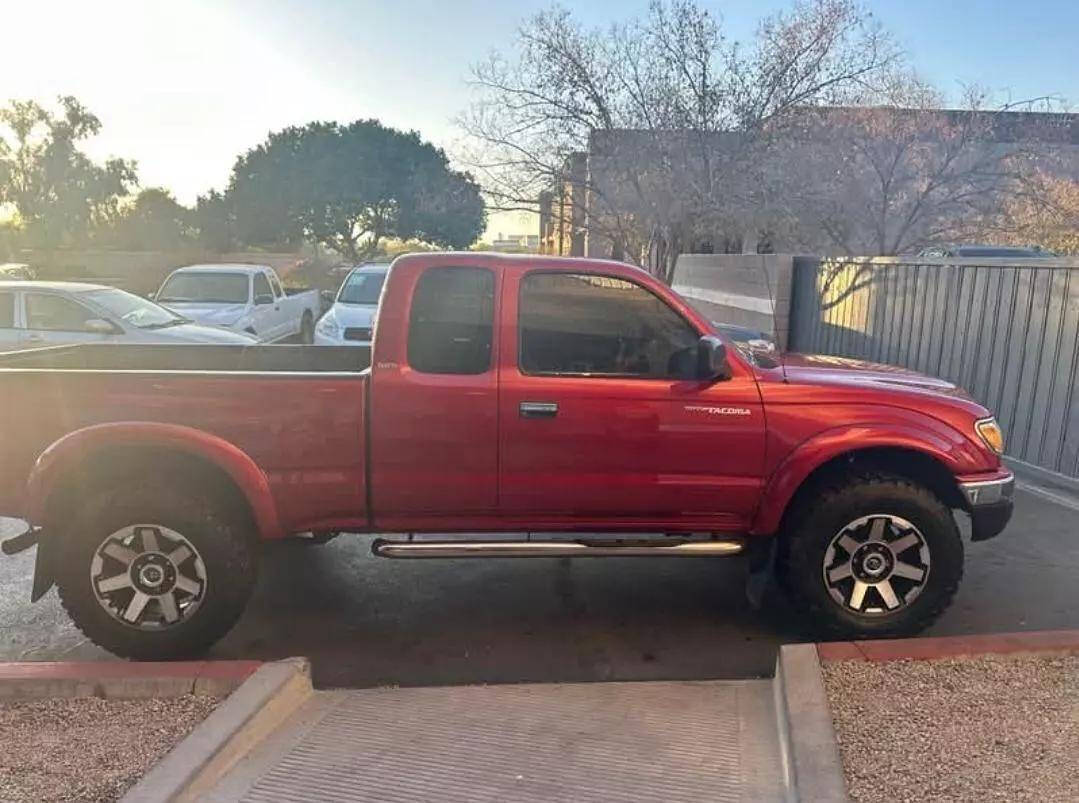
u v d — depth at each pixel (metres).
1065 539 5.70
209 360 5.71
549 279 4.07
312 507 4.05
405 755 3.12
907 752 3.00
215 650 4.20
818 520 4.04
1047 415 7.10
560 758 3.11
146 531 3.85
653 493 4.11
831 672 3.57
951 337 8.50
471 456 4.02
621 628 4.49
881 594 4.11
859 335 10.57
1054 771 2.88
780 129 12.93
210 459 3.90
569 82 13.10
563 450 4.04
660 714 3.45
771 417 4.06
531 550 4.15
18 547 4.00
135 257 42.12
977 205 13.80
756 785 2.93
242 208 49.38
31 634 4.36
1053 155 14.32
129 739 3.14
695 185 12.70
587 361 4.07
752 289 14.09
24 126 46.81
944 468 4.15
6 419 3.90
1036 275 7.21
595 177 13.52
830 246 14.85
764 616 4.65
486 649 4.23
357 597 4.89
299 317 16.75
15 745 3.10
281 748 3.16
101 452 3.93
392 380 3.96
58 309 9.58
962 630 4.36
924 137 13.73
